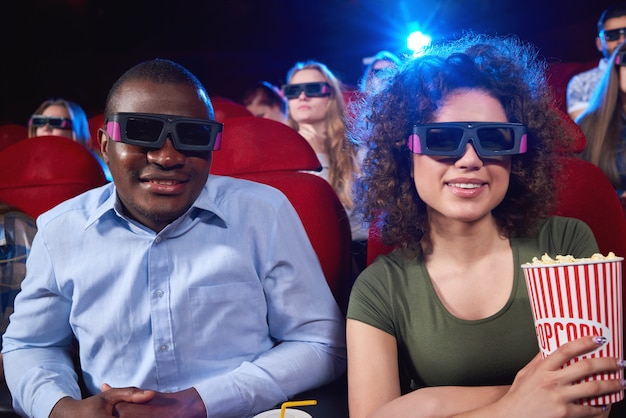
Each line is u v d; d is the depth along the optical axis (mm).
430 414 884
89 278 1058
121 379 1073
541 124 989
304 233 1167
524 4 5691
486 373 962
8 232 1279
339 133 2656
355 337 1004
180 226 1068
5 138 3463
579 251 1000
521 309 957
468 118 934
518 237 1015
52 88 6281
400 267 1033
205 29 6773
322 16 6641
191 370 1062
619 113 2326
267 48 6785
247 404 1011
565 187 1177
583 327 720
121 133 953
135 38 6680
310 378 1073
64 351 1143
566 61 5293
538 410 751
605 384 732
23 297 1104
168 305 1050
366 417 931
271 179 1374
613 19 3059
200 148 979
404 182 1031
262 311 1112
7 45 6031
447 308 984
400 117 998
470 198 918
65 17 6305
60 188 1626
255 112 3635
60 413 959
